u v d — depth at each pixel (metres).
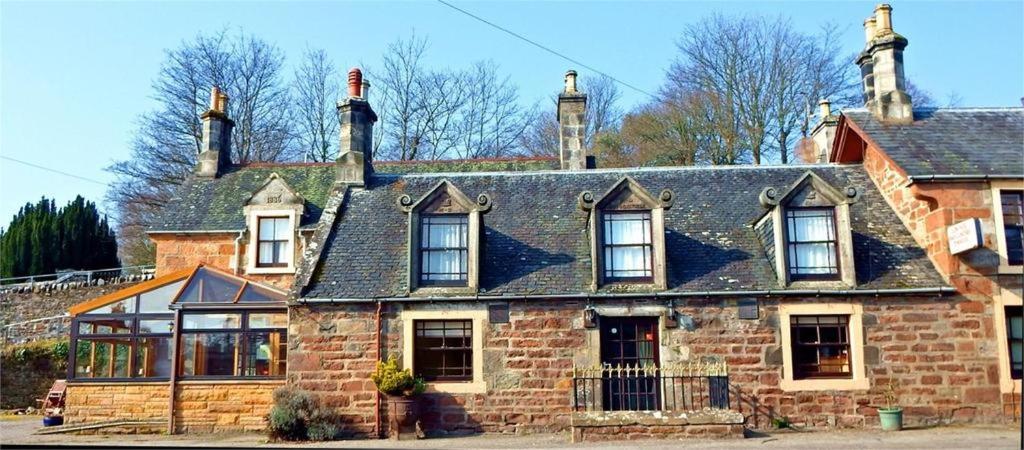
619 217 15.97
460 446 13.45
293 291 15.55
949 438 13.33
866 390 14.95
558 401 15.11
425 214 16.02
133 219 37.75
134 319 16.89
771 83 36.69
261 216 20.67
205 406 16.05
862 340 15.10
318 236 17.00
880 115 18.00
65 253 34.47
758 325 15.23
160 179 35.38
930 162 16.02
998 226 15.38
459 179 18.91
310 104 39.09
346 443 14.14
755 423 14.92
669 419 13.86
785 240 15.55
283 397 14.85
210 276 16.66
